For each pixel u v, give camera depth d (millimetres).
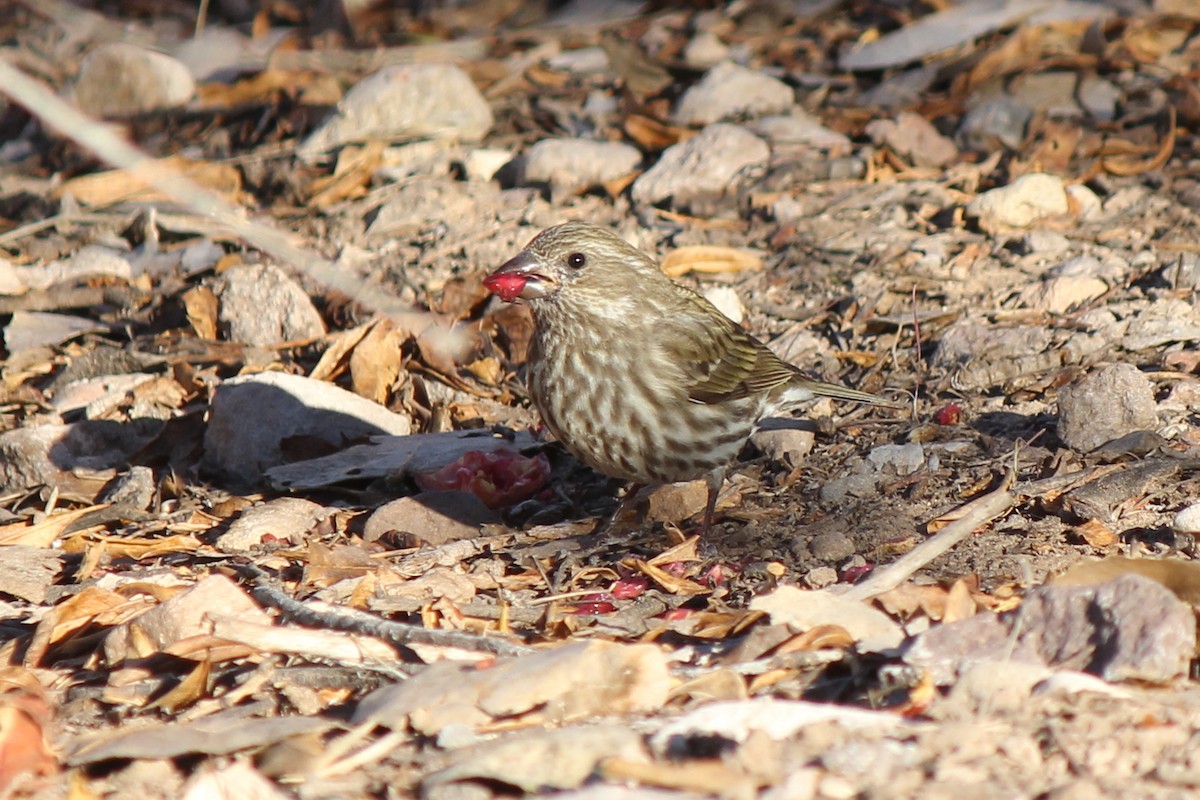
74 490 11727
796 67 18922
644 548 9906
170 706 7473
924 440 11016
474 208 16078
